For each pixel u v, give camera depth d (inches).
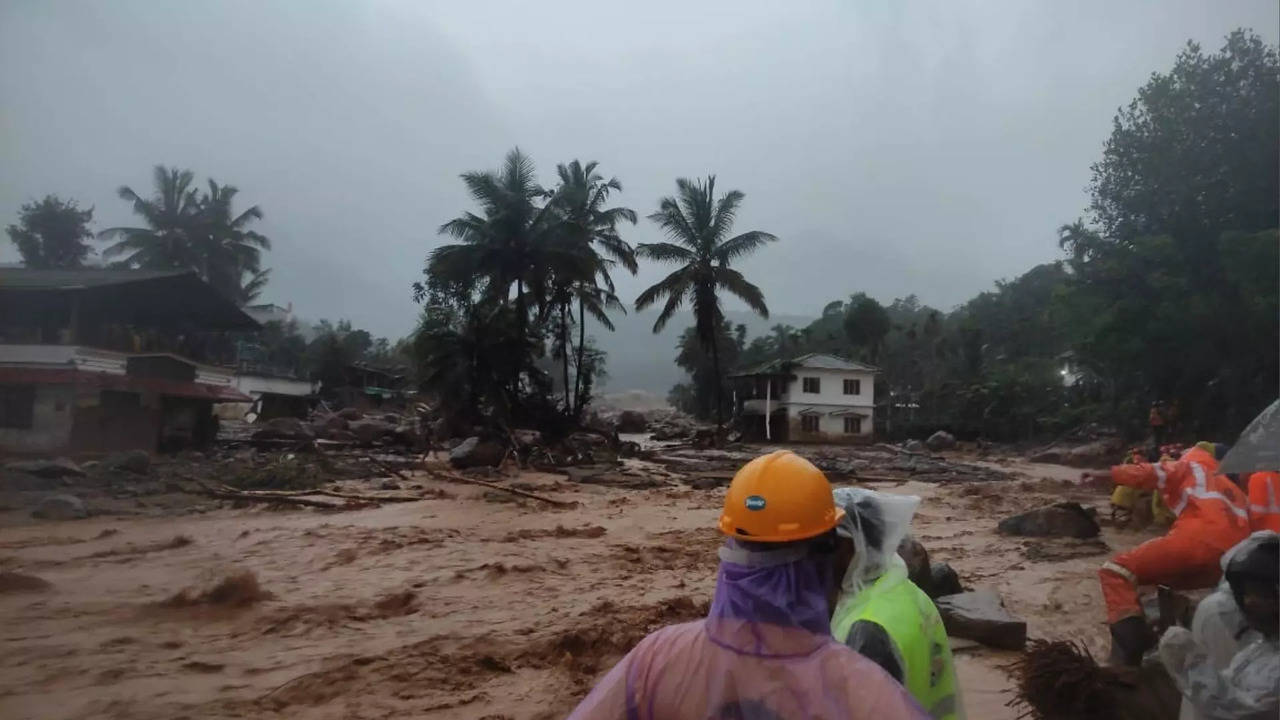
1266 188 1188.5
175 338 1304.1
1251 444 125.4
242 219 2185.0
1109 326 1229.7
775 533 71.3
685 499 786.8
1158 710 153.5
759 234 1932.8
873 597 95.5
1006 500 755.4
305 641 279.0
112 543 503.8
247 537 526.6
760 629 70.3
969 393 2213.3
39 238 1841.8
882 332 2753.4
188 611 320.2
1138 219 1326.3
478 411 1486.2
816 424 2314.2
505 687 232.2
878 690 66.2
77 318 1079.6
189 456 1121.4
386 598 338.0
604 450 1531.7
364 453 1338.6
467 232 1619.1
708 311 1952.5
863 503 98.8
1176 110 1261.1
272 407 2053.4
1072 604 315.9
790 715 66.7
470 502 737.6
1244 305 1096.8
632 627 293.7
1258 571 105.2
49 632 289.3
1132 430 1475.1
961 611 257.9
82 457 1018.7
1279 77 1199.6
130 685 232.7
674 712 70.8
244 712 212.4
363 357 3068.4
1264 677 101.6
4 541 512.1
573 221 1667.1
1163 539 199.3
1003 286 3164.4
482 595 352.2
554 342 1857.8
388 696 224.7
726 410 2977.4
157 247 2021.4
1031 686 162.9
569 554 458.9
